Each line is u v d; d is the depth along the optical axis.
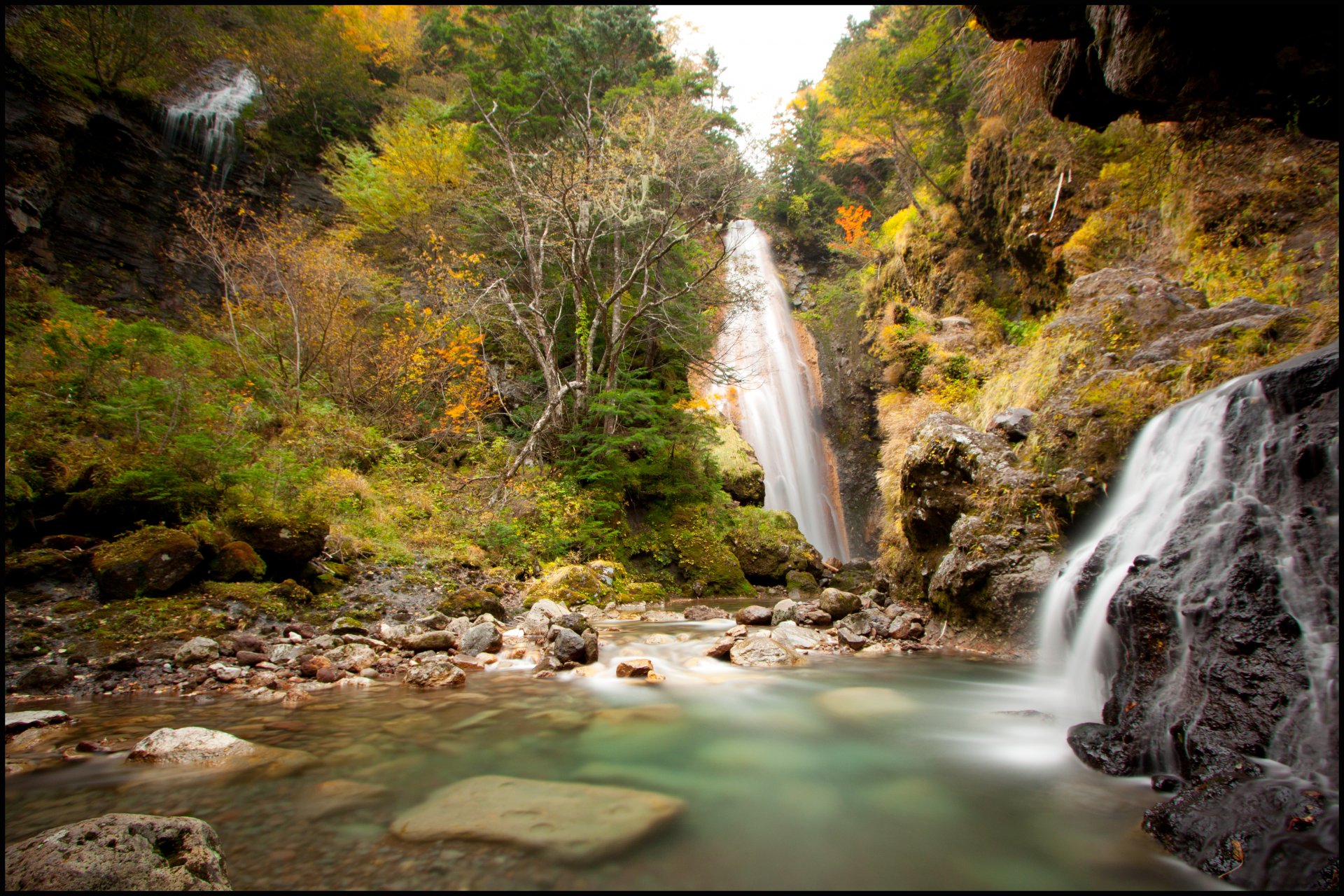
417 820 2.13
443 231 15.18
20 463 5.34
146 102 16.53
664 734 3.20
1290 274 7.30
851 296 20.75
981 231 15.30
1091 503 5.33
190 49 18.20
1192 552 2.99
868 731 3.32
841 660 5.30
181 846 1.77
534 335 13.37
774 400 19.67
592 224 12.52
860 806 2.35
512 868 1.83
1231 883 1.72
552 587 8.12
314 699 3.80
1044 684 4.43
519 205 12.28
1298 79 3.65
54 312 9.98
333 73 19.98
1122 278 7.39
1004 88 9.75
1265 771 2.08
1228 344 5.13
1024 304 13.85
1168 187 9.93
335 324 11.13
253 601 5.34
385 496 8.88
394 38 22.39
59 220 14.24
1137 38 3.78
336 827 2.08
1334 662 2.18
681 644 5.78
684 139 12.23
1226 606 2.61
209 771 2.58
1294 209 7.87
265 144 19.55
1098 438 5.40
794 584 11.85
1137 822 2.18
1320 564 2.45
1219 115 4.37
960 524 6.30
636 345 14.05
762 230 25.64
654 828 2.11
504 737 3.12
